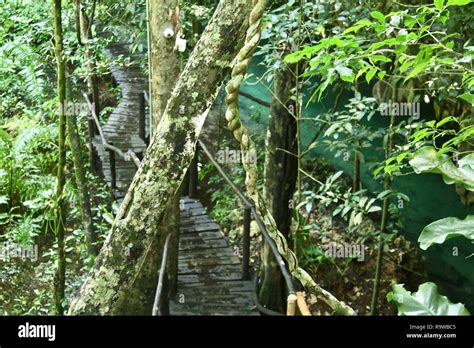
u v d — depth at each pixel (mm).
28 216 5707
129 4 5430
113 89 8445
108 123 7312
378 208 3830
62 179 3861
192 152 1516
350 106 4059
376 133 4109
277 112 4379
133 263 1600
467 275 5633
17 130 6742
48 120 7203
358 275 5500
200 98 1475
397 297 1556
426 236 1401
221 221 6398
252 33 1144
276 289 4605
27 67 6488
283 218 4566
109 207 6023
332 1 3873
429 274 5676
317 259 5410
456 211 6227
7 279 5305
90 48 5605
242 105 8125
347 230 5828
